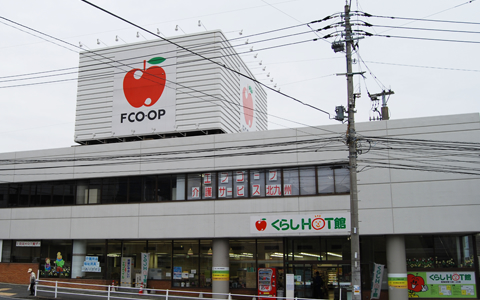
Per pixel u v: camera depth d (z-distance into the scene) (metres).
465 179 22.02
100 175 28.44
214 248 25.78
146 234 26.75
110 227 27.61
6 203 30.52
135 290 27.34
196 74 30.36
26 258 29.62
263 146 25.41
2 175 30.70
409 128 23.12
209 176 26.30
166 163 27.12
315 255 24.83
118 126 31.33
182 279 27.19
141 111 31.03
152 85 31.19
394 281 22.27
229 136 26.22
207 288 26.58
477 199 21.67
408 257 23.42
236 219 25.11
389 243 22.83
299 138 24.91
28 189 30.23
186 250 27.52
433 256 23.16
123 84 31.88
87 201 28.64
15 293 24.88
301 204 24.11
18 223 29.88
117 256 28.36
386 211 22.64
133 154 27.97
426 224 22.05
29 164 30.23
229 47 29.94
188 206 26.23
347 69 17.66
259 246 26.05
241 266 26.12
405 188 22.66
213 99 29.64
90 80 32.88
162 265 27.75
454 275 22.66
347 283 24.02
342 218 23.19
